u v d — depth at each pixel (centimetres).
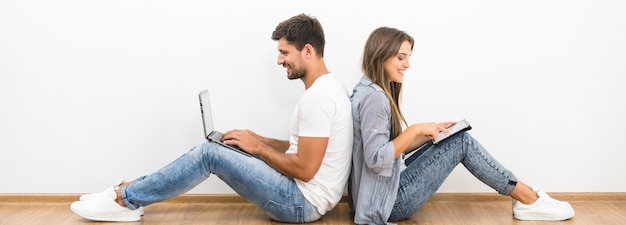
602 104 305
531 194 275
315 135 250
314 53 256
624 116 305
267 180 258
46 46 304
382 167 249
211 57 303
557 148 307
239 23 301
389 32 258
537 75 304
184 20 301
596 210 294
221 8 300
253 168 257
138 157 308
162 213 288
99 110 306
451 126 273
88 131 307
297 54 255
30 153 309
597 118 306
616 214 288
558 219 275
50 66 305
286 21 259
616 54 302
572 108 305
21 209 299
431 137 253
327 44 301
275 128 306
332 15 299
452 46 302
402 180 265
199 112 306
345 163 262
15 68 305
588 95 304
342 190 265
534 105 305
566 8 301
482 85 304
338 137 256
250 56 302
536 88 304
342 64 302
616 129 306
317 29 256
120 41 303
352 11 299
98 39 303
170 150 307
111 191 269
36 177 310
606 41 302
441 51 302
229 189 308
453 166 267
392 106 257
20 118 307
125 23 302
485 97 304
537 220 276
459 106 305
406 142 249
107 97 306
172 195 266
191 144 307
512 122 306
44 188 312
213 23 301
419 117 305
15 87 306
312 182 260
